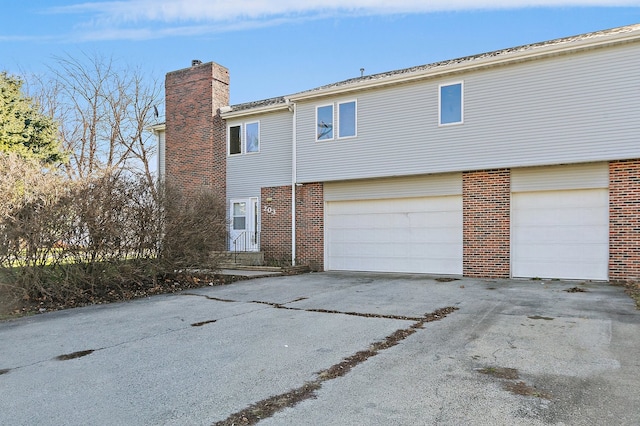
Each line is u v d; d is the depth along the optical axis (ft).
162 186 35.73
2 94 69.72
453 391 12.82
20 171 28.30
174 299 30.25
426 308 25.57
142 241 33.37
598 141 33.96
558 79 35.47
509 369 14.69
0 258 27.02
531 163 36.40
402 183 43.98
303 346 17.89
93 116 89.20
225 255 43.78
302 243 49.80
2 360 16.66
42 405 12.24
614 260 34.37
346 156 45.91
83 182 30.40
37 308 27.14
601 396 12.30
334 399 12.35
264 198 53.26
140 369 15.30
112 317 24.45
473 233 40.04
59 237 28.84
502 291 31.17
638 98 32.65
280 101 54.85
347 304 27.37
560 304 25.80
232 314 24.80
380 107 43.93
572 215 36.24
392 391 12.89
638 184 33.37
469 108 39.22
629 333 18.92
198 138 57.16
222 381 13.97
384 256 45.19
